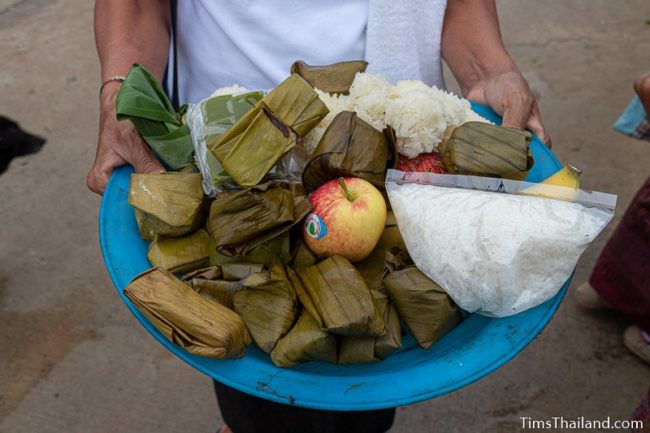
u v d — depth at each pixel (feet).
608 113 10.82
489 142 3.44
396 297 3.23
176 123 3.76
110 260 3.41
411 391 3.03
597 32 12.62
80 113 10.94
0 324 7.66
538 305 3.24
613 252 6.98
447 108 3.67
